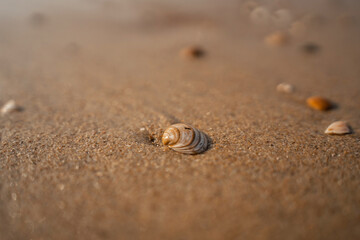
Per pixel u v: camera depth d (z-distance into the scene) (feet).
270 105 1.86
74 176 1.56
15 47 2.42
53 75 2.10
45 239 1.46
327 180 1.54
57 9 3.51
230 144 1.65
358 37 2.60
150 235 1.46
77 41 2.58
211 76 2.08
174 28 2.91
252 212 1.48
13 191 1.53
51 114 1.81
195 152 1.61
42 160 1.60
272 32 2.79
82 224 1.48
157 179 1.55
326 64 2.20
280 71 2.14
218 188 1.52
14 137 1.69
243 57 2.28
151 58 2.27
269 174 1.55
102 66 2.18
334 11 3.29
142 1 3.68
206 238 1.45
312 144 1.65
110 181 1.55
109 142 1.66
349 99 1.92
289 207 1.49
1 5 3.68
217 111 1.81
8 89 1.98
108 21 3.11
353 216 1.47
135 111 1.83
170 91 1.96
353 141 1.66
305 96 1.94
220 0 3.68
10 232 1.47
